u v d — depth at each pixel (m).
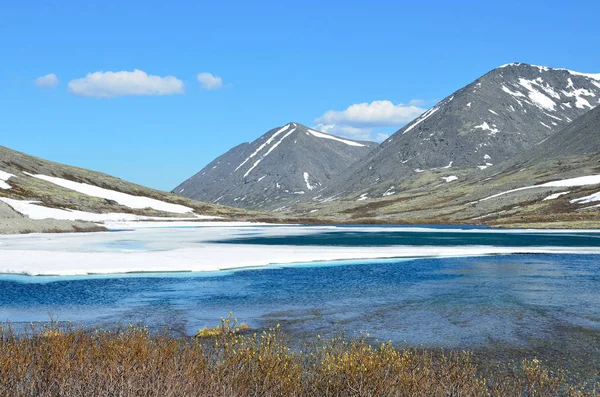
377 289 31.25
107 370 8.73
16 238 75.62
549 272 38.72
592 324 21.69
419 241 75.31
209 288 31.67
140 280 34.91
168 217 158.75
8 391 8.36
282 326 21.50
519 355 17.14
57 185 166.38
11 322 21.91
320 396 8.98
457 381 9.91
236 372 9.36
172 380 8.46
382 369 9.40
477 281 34.34
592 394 12.49
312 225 155.00
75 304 26.48
